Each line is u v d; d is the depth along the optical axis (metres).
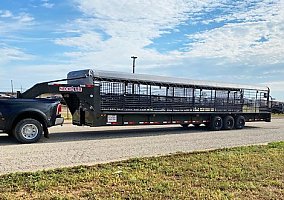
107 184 5.91
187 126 19.08
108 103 13.40
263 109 20.23
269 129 19.05
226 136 14.81
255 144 12.00
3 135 13.22
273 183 6.18
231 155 8.98
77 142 11.77
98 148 10.47
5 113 10.98
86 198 5.11
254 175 6.79
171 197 5.23
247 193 5.56
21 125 11.20
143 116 14.59
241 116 18.86
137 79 14.27
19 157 8.65
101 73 13.26
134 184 5.93
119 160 8.28
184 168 7.28
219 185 5.98
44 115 11.66
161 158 8.45
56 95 12.91
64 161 8.20
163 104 15.27
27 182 5.90
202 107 16.94
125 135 14.28
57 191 5.45
